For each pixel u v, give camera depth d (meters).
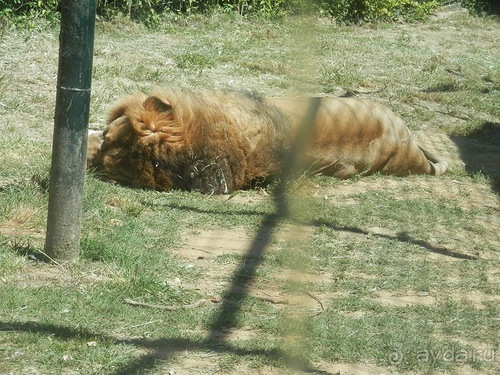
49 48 20.17
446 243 10.97
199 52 23.16
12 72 17.91
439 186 13.94
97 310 7.77
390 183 13.80
